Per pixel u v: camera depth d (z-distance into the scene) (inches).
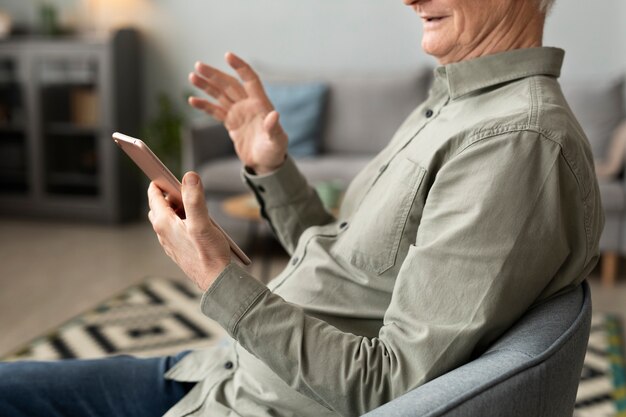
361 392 33.9
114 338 109.4
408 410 27.9
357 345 34.8
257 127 52.5
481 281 32.6
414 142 41.5
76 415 44.8
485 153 34.1
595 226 35.5
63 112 184.7
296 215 53.5
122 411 45.4
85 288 132.8
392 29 176.9
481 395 28.9
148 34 191.6
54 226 181.0
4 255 153.7
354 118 168.7
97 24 194.9
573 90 153.4
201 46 189.5
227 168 154.1
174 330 113.3
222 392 43.2
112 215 183.3
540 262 33.2
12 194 190.2
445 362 32.7
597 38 162.2
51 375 44.9
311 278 42.5
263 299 35.4
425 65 175.5
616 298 129.6
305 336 34.9
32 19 201.2
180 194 37.4
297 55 184.5
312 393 35.2
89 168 186.2
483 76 39.5
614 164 137.6
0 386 43.9
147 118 194.7
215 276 35.1
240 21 186.4
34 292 130.1
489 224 32.8
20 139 188.4
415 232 38.7
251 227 154.6
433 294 33.5
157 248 161.8
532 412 30.5
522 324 33.8
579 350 33.8
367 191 43.1
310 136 167.0
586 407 88.7
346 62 181.5
